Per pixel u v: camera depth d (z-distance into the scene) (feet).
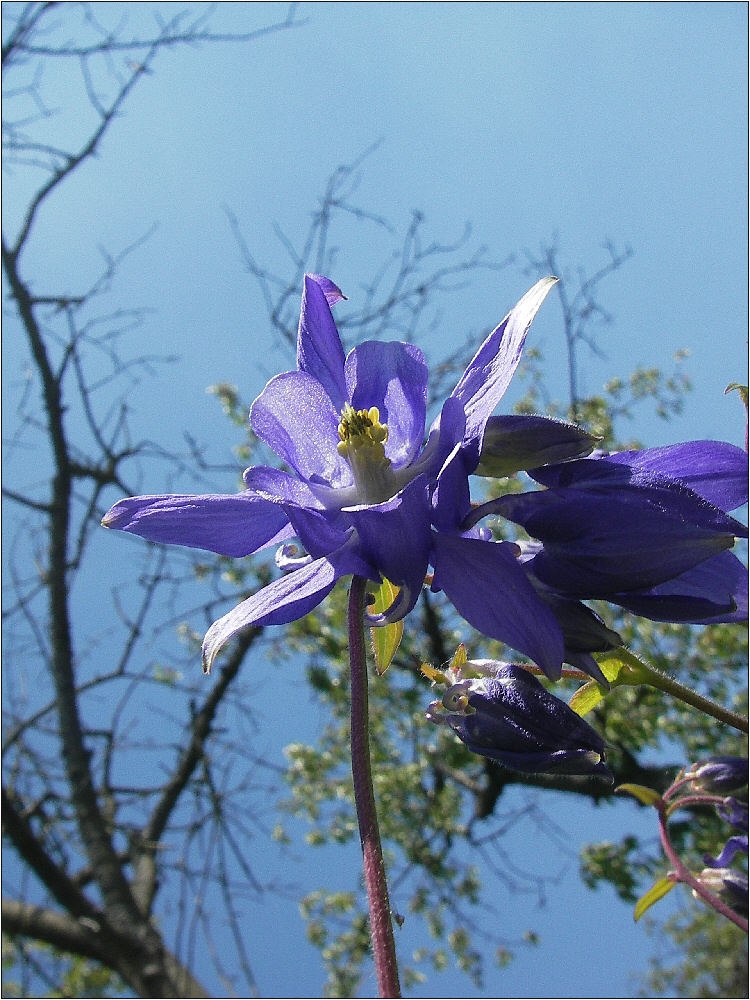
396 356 0.52
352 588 0.40
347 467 0.51
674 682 0.48
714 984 3.56
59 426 2.55
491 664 0.45
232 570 2.56
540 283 0.43
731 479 0.42
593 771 0.42
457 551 0.39
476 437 0.40
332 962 2.78
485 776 2.75
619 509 0.38
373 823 0.34
